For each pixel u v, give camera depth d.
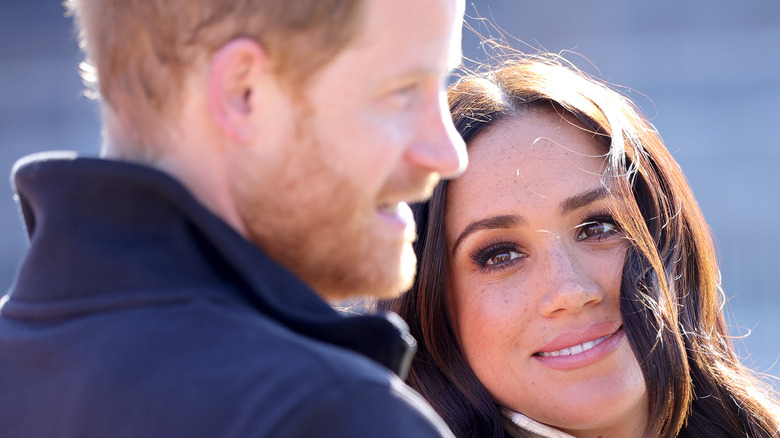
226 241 2.22
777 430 4.70
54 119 36.88
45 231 2.30
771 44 35.88
